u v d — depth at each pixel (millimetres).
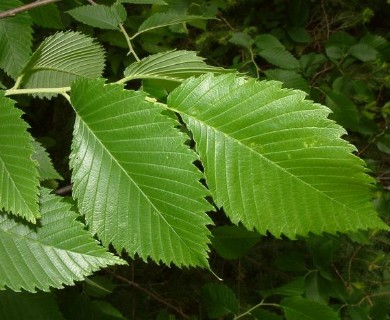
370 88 1077
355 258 928
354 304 824
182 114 260
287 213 252
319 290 834
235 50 1114
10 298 458
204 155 257
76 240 281
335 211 250
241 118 256
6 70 490
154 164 251
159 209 252
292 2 1110
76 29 813
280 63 928
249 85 258
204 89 260
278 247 1015
